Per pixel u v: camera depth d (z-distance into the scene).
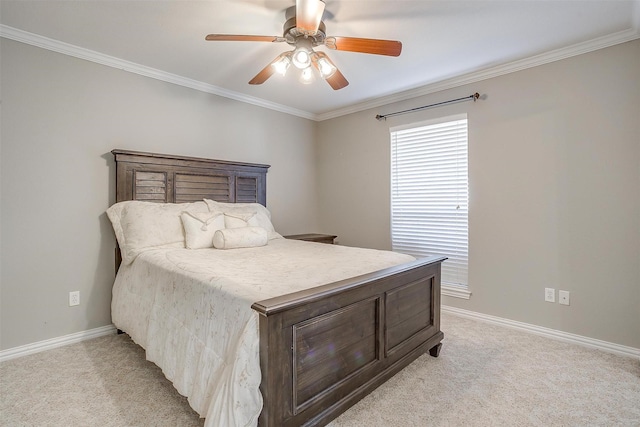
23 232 2.38
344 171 4.26
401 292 2.05
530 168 2.79
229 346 1.41
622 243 2.38
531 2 1.99
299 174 4.36
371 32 2.32
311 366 1.48
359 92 3.60
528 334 2.78
